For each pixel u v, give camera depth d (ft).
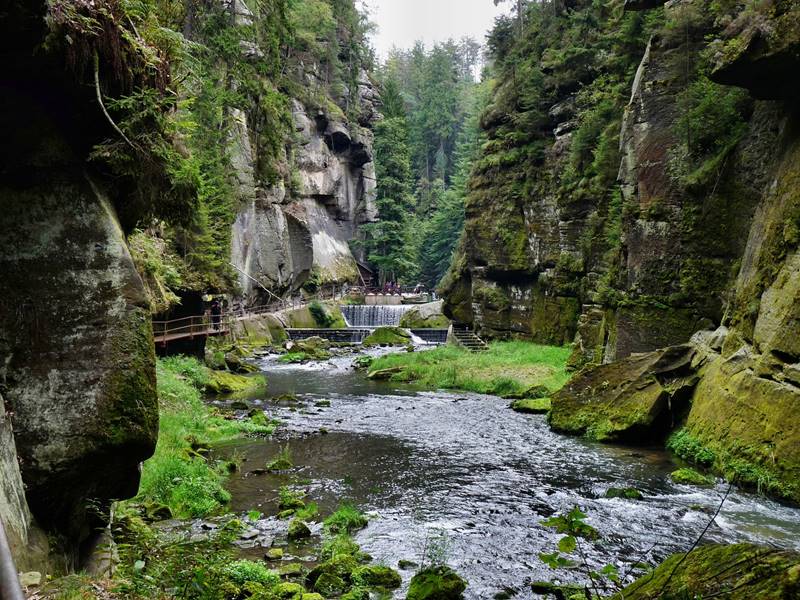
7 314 18.57
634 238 62.75
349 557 25.64
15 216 19.20
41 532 18.16
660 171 59.98
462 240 139.13
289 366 105.29
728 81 42.83
